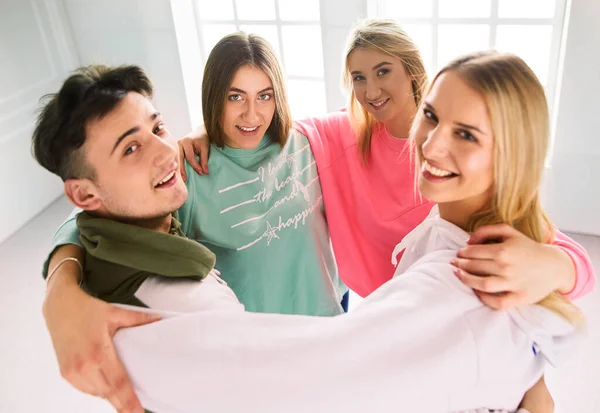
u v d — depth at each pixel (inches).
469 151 26.6
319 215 52.6
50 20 114.7
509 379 27.4
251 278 48.1
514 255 26.6
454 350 25.5
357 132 51.4
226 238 45.8
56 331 27.7
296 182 49.5
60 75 119.6
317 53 118.0
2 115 106.8
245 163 45.8
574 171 87.3
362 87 47.5
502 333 26.3
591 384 68.5
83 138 29.7
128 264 30.1
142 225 33.8
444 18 87.7
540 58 94.0
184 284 30.6
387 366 25.1
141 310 28.4
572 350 28.7
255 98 42.8
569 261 28.5
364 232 52.9
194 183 44.0
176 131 119.7
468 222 30.6
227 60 41.5
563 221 93.0
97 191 31.3
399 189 50.1
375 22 47.3
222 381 25.2
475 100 25.9
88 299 28.7
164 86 114.7
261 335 26.0
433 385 25.4
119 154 30.4
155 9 105.7
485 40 96.8
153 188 31.7
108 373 26.4
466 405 26.9
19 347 82.7
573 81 80.1
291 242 49.9
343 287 59.6
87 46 118.8
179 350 26.0
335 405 24.8
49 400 73.5
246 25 105.7
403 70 46.5
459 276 27.1
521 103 25.8
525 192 27.7
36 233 111.8
